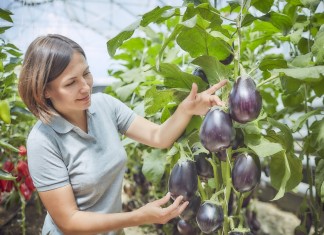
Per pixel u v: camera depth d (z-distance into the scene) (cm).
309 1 117
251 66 160
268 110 188
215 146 82
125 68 240
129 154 222
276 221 201
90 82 100
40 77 92
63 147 101
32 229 213
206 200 94
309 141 124
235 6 101
